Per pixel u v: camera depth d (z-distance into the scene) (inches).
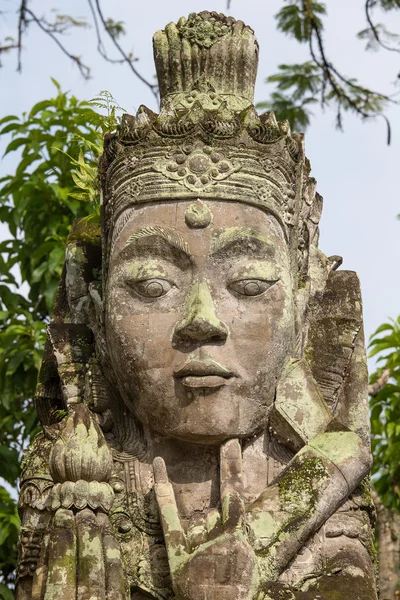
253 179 244.4
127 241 243.4
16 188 399.2
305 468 231.8
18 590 234.4
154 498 235.6
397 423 396.8
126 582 223.5
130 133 247.6
